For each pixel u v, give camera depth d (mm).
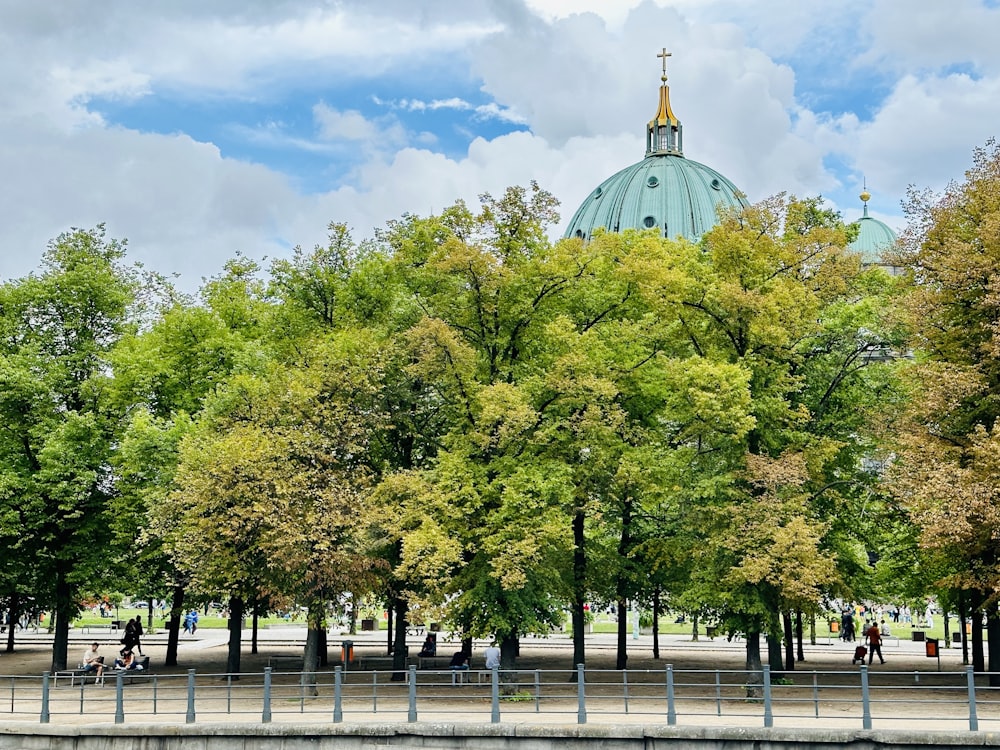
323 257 41906
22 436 41531
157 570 42625
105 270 44156
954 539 28328
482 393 32000
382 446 37562
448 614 31969
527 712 28281
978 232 32875
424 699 31781
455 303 36750
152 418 41688
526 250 37500
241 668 44688
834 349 36844
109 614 84250
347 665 43625
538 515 31844
